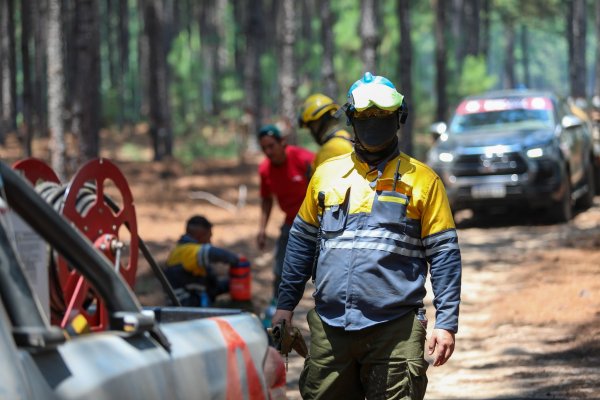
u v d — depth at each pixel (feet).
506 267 61.57
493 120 83.46
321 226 21.26
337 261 20.86
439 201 20.76
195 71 219.41
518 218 85.71
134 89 279.28
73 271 16.16
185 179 125.80
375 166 20.97
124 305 13.00
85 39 83.66
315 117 36.50
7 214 11.81
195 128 207.92
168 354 13.60
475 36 269.85
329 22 151.43
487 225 82.94
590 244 66.49
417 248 20.86
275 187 42.80
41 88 207.10
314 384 21.40
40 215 11.93
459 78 184.75
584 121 92.79
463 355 40.86
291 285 21.83
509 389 34.76
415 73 197.88
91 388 11.74
